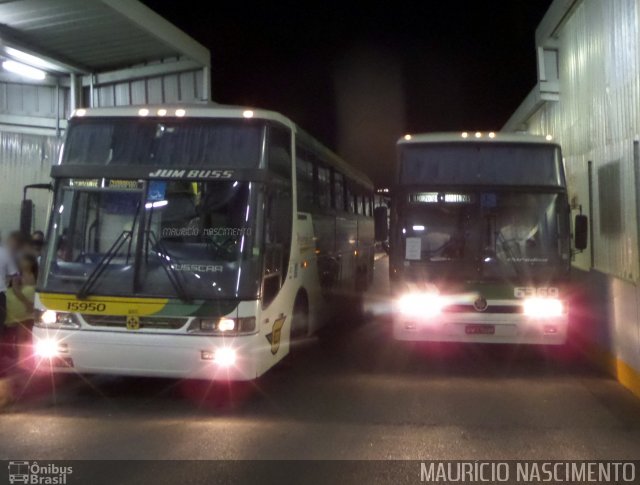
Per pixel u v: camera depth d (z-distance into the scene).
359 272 16.05
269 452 6.30
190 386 8.91
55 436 6.77
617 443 6.62
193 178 7.91
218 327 7.52
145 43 12.84
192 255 7.70
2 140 13.29
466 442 6.64
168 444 6.53
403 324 10.00
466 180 10.09
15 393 8.50
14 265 9.30
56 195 8.06
